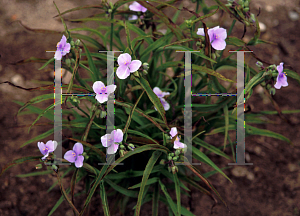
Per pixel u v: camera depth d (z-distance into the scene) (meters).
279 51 1.66
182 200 1.33
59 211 1.31
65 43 1.07
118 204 1.27
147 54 1.20
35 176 1.34
